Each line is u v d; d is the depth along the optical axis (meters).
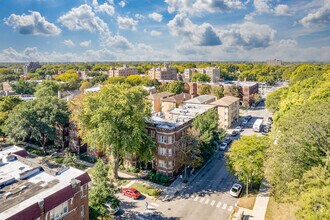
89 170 56.44
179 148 52.50
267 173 40.22
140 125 51.34
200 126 56.38
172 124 56.53
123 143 48.81
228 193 46.62
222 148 68.56
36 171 34.34
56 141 72.38
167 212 40.72
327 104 41.75
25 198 27.12
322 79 86.56
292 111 50.47
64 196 28.98
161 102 107.12
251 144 43.72
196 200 44.34
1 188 29.52
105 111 48.03
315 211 24.08
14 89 138.25
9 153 39.84
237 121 102.12
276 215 38.31
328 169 31.55
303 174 30.75
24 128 60.78
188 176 53.78
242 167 42.91
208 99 102.19
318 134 34.66
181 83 145.38
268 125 94.38
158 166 54.34
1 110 75.75
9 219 23.16
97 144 51.19
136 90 53.47
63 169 35.22
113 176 52.53
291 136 37.03
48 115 64.44
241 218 37.41
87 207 33.97
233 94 131.75
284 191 34.50
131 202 43.69
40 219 26.16
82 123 54.00
